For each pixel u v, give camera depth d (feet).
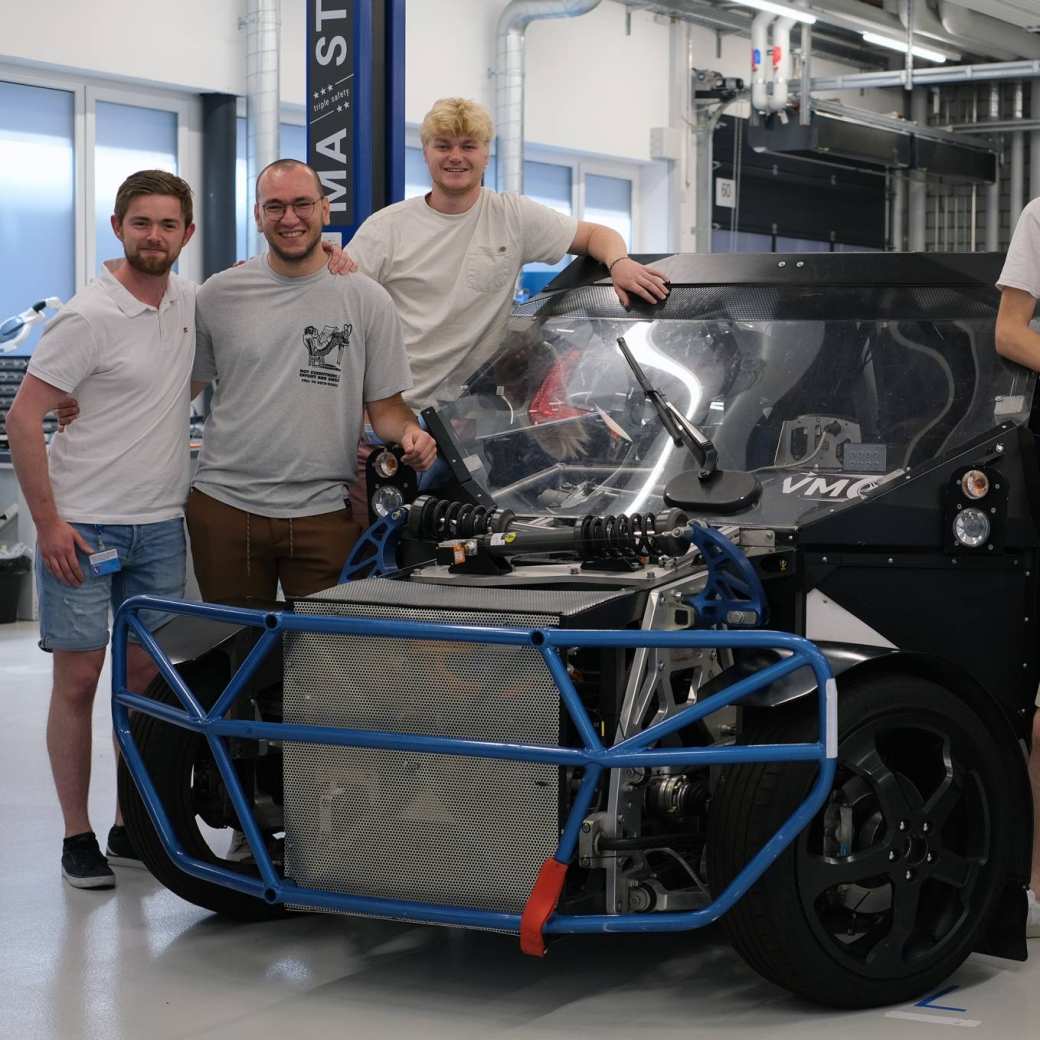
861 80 45.27
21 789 15.30
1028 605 10.44
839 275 12.43
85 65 31.55
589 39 43.39
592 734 8.87
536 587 9.87
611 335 12.67
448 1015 9.51
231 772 9.95
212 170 34.40
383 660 9.52
